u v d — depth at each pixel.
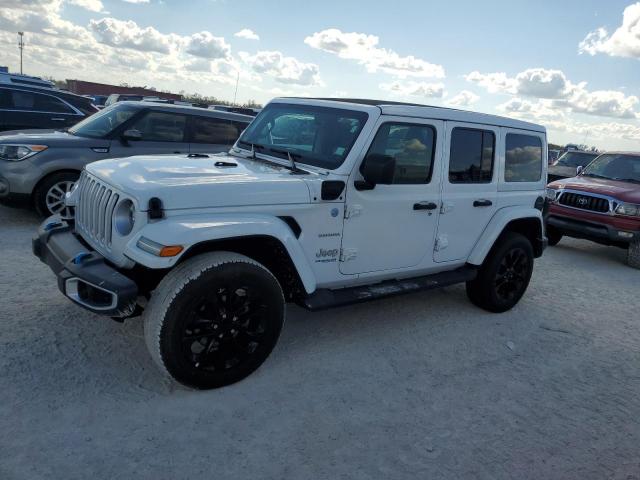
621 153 10.21
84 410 3.11
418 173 4.46
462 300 5.91
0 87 9.96
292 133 4.43
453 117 4.67
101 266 3.28
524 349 4.78
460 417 3.53
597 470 3.15
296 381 3.72
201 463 2.80
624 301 6.65
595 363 4.65
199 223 3.22
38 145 6.82
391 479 2.85
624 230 8.44
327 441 3.11
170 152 7.61
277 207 3.58
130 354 3.80
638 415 3.83
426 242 4.65
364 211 4.09
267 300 3.51
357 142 3.98
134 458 2.77
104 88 40.66
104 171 3.72
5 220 7.17
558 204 9.23
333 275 4.08
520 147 5.48
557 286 7.00
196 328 3.31
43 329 4.02
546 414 3.70
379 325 4.91
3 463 2.62
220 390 3.49
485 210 5.12
